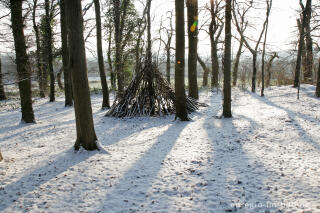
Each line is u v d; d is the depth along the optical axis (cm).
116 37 1789
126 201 356
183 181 411
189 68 1328
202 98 1535
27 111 970
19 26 871
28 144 684
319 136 600
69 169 477
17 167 498
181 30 832
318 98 1242
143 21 1809
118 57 1769
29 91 966
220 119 875
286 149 530
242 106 1159
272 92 1620
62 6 1367
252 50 1717
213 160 496
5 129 891
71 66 539
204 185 394
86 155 551
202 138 656
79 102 554
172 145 609
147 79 1055
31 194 386
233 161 486
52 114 1221
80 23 525
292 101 1209
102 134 773
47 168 487
